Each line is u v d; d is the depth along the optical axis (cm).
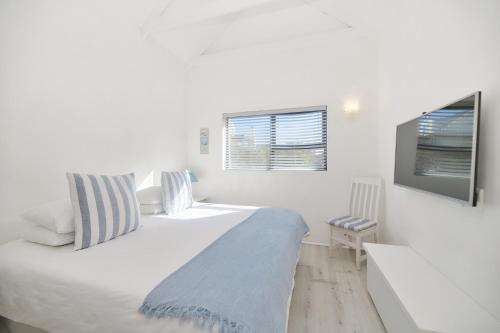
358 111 305
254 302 92
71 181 151
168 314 87
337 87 313
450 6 149
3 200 165
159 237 170
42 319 116
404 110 220
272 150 351
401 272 155
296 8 287
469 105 120
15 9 168
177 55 357
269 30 323
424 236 177
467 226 129
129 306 96
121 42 256
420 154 173
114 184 178
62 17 198
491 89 114
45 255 136
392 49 250
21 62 172
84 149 217
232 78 364
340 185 314
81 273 114
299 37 321
